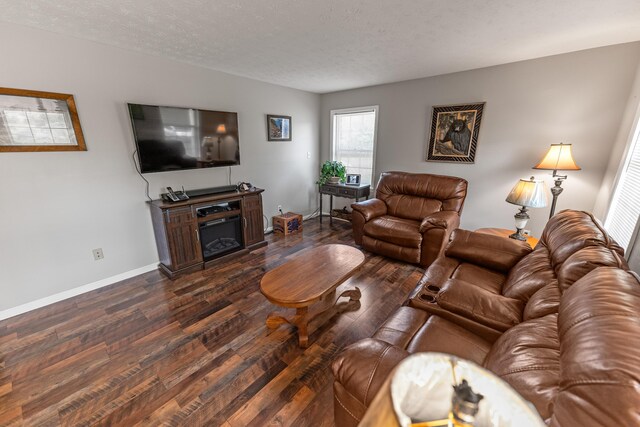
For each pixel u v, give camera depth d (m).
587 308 0.81
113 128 2.54
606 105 2.61
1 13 1.82
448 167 3.70
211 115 3.11
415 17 1.93
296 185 4.76
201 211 3.05
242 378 1.62
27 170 2.16
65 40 2.20
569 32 2.20
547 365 0.84
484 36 2.28
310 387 1.56
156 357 1.77
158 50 2.57
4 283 2.16
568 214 1.78
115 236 2.70
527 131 3.06
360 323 2.12
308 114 4.69
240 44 2.44
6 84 1.99
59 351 1.83
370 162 4.59
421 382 0.43
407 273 2.93
